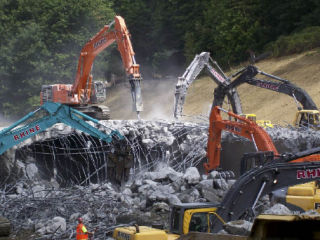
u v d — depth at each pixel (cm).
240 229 1194
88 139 2812
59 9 6431
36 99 5812
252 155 1491
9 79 6000
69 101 3195
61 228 1727
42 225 1753
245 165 1511
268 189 1376
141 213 1862
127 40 2777
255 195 1368
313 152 1401
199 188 2019
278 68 5081
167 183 2325
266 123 3114
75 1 6481
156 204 1908
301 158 1517
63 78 6181
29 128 2319
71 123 2319
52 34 6250
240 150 2736
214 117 2250
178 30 7856
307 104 2973
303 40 5309
